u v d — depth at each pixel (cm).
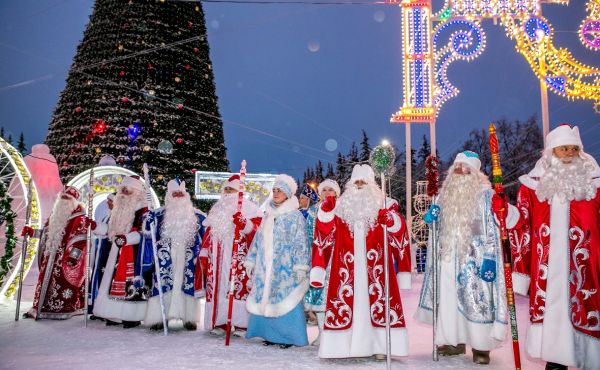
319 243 411
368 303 401
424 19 1133
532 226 377
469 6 1101
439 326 394
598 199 354
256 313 454
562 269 349
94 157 1358
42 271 611
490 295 385
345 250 409
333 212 411
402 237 420
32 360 389
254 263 480
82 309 623
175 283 543
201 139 1512
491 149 369
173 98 1463
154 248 531
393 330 396
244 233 526
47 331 525
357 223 409
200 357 405
